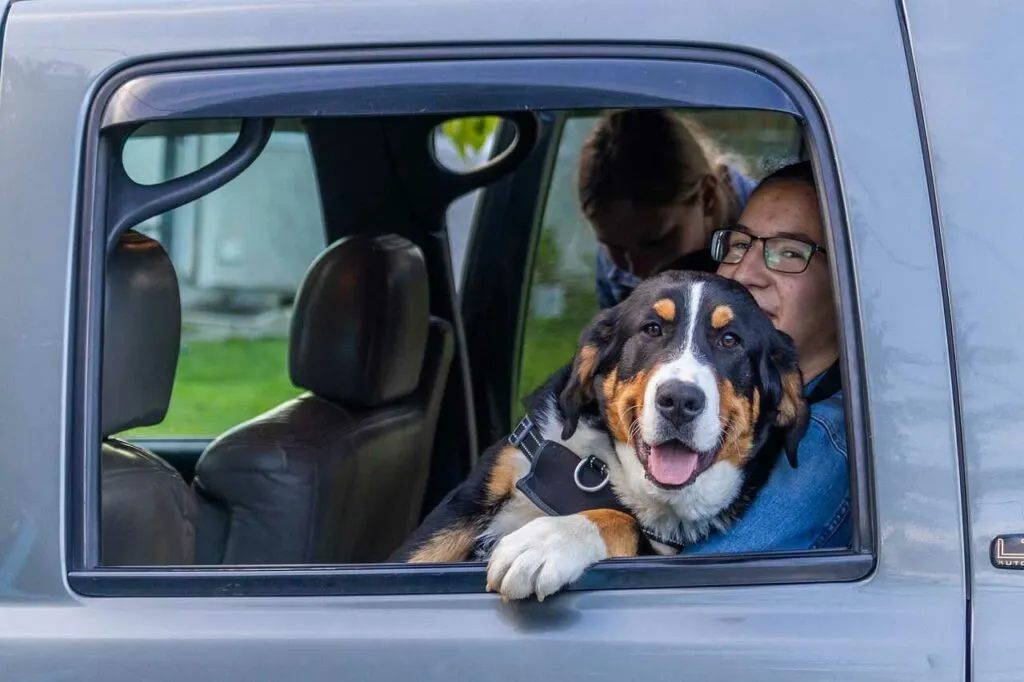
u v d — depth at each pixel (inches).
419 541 111.3
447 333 144.1
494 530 111.0
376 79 73.9
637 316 106.6
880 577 68.5
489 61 73.5
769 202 106.3
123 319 87.9
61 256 72.9
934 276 69.4
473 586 71.8
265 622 70.5
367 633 69.9
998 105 70.6
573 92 73.2
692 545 101.5
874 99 71.1
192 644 70.0
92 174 74.0
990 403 68.4
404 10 74.1
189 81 74.3
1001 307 68.8
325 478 112.1
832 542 90.0
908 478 68.4
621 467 106.4
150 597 71.5
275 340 408.5
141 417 91.4
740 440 101.4
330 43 73.9
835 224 70.9
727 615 69.0
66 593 71.3
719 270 113.5
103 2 75.6
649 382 101.1
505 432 156.4
